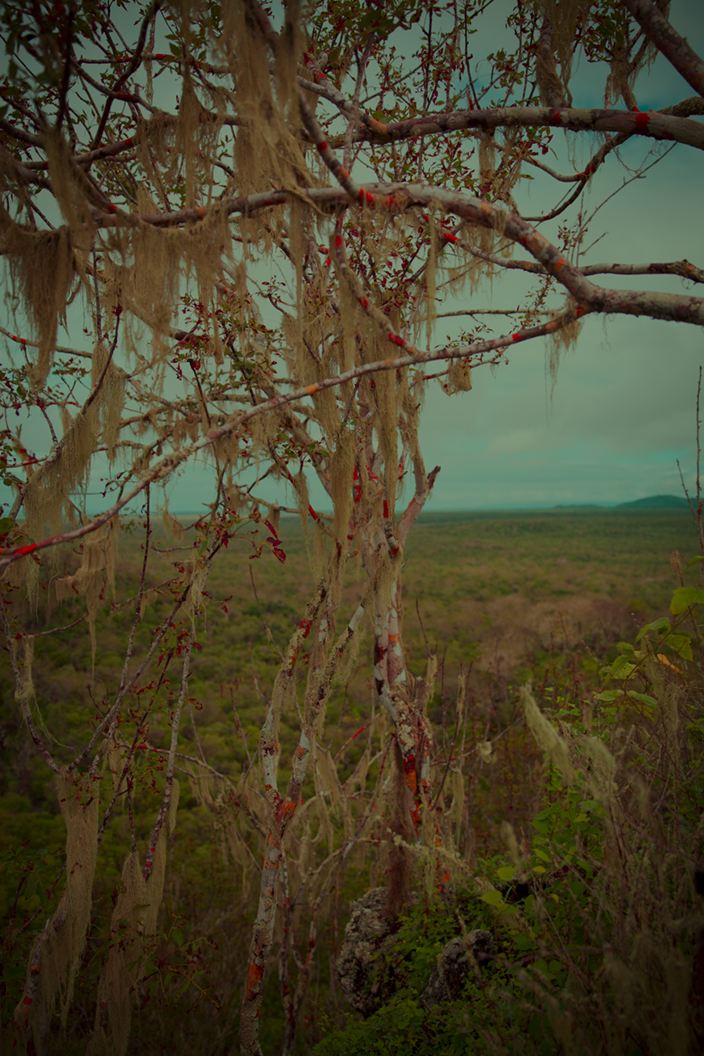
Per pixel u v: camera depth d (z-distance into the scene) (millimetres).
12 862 3734
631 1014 1985
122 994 3613
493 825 5352
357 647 4316
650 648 3057
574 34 3002
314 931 4645
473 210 2637
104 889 5871
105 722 3826
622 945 2121
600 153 3336
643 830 2312
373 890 4652
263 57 2480
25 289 2771
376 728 5355
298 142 2846
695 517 3012
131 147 3219
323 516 4340
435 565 48344
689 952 2223
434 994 3244
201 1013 4797
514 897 3604
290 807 4191
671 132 2641
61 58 2365
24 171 2684
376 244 3605
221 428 2529
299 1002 4543
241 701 12383
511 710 6609
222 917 5531
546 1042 2314
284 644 16453
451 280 3873
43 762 8945
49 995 3475
